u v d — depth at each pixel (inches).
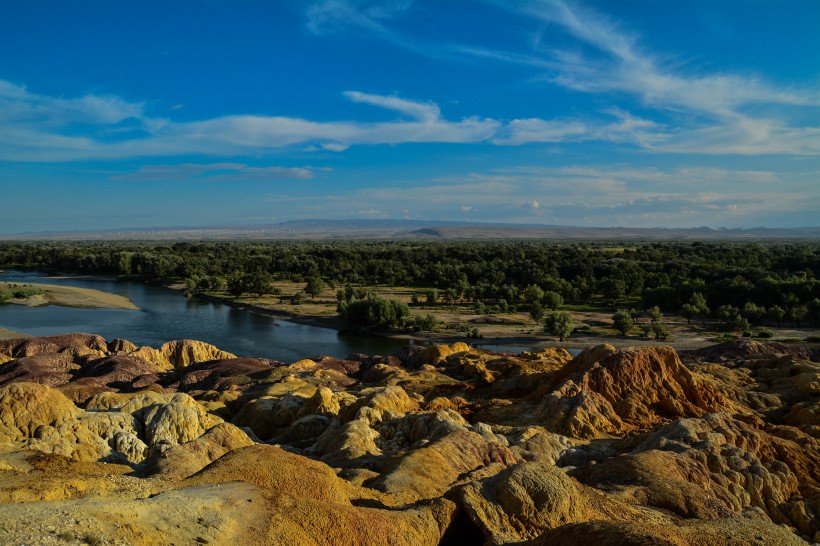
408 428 1599.4
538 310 5128.0
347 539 790.5
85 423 1352.1
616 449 1518.2
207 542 681.0
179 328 4830.2
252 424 2003.0
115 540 617.3
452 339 4544.8
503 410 1918.1
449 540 916.0
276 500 806.5
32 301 5821.9
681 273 6948.8
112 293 6963.6
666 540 714.8
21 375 2664.9
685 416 1818.4
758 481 1240.8
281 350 4151.1
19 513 616.4
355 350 4180.6
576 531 756.6
